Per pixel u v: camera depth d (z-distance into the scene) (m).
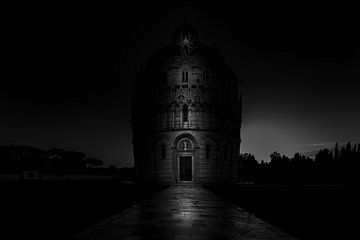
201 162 74.88
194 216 16.73
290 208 25.25
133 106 89.50
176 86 77.50
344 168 128.50
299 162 149.62
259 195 39.56
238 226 13.54
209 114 77.38
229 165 80.31
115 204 26.83
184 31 85.94
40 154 101.19
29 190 45.19
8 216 18.70
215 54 87.25
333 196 37.19
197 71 78.38
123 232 11.99
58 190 48.31
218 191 46.69
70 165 117.44
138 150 82.94
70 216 18.77
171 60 79.38
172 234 11.59
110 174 127.62
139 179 81.19
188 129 75.56
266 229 12.89
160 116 78.06
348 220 18.11
